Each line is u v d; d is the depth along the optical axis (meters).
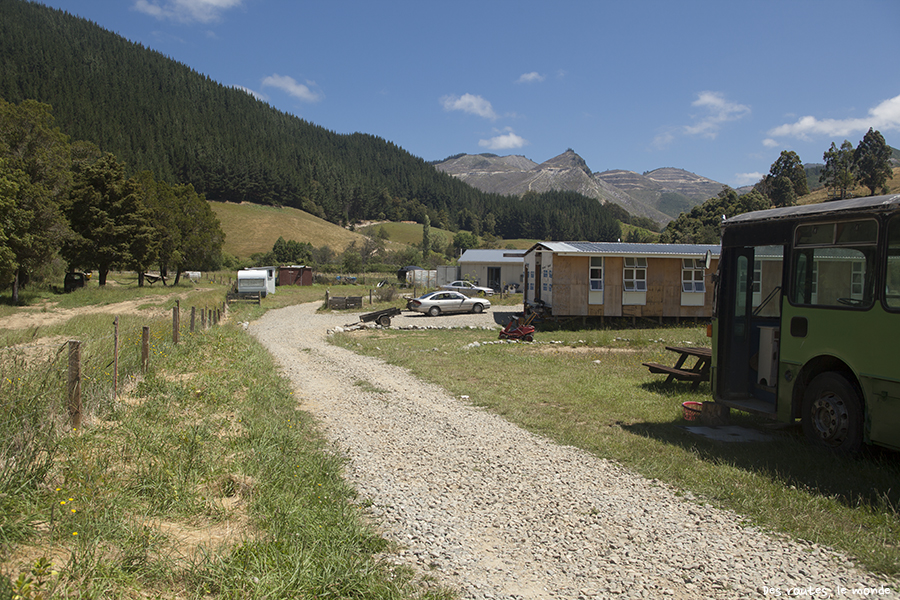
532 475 5.49
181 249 53.25
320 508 4.23
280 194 159.75
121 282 54.50
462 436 7.01
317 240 127.94
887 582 3.38
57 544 2.97
